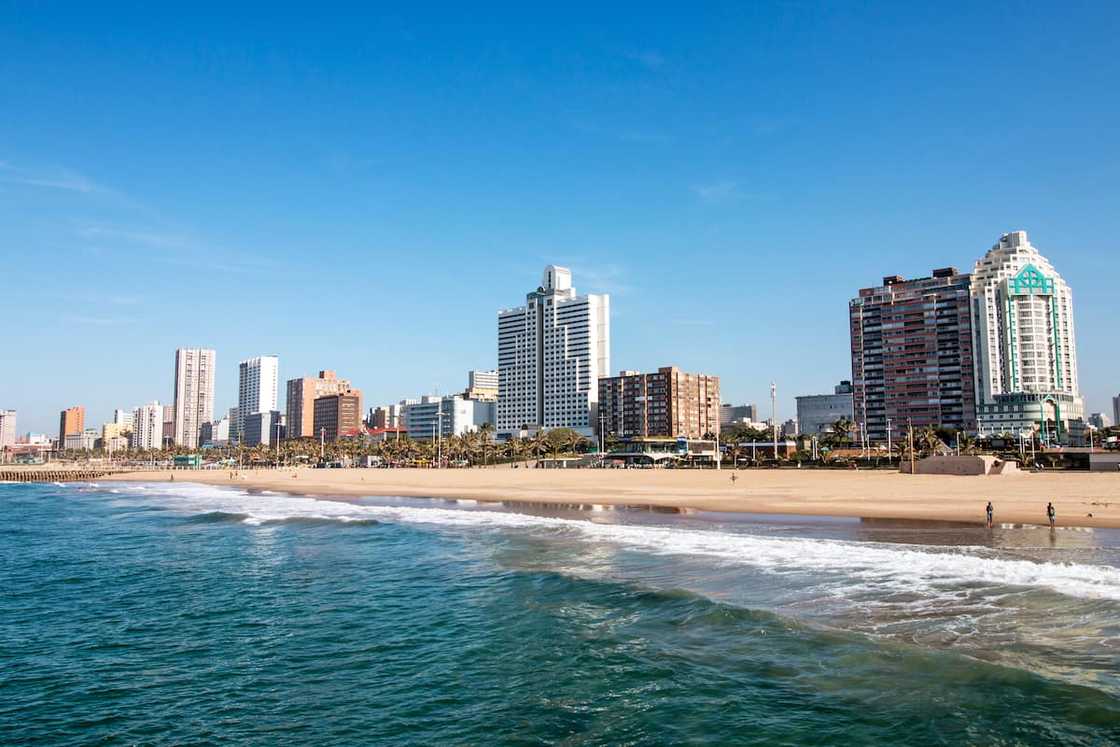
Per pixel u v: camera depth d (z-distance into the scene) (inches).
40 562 1936.5
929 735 687.1
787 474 4643.2
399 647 1055.6
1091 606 1075.3
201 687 916.6
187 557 1950.1
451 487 4355.3
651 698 815.1
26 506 4005.9
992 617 1034.7
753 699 794.2
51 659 1047.6
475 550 1863.9
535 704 819.4
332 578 1588.3
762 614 1082.7
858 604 1127.0
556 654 984.9
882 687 802.2
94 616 1304.1
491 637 1082.1
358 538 2209.6
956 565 1386.6
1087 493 2662.4
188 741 757.9
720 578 1354.6
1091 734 675.4
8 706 866.8
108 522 2982.3
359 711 821.2
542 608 1225.4
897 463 5467.5
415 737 747.4
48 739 773.9
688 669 895.1
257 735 765.9
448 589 1427.2
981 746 662.5
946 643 930.7
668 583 1337.4
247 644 1098.1
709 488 3555.6
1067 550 1512.1
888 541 1695.4
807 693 800.3
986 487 3038.9
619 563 1560.0
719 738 707.4
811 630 1003.9
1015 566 1355.8
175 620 1259.8
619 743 712.4
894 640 948.6
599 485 4055.1
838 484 3521.2
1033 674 812.0
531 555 1731.1
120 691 910.4
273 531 2461.9
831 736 697.6
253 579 1606.8
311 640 1108.5
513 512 2753.4
